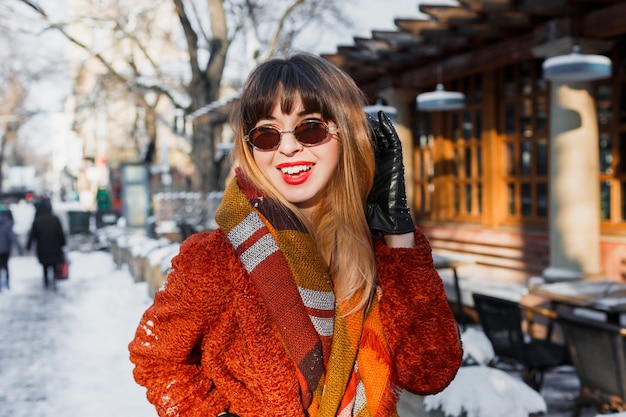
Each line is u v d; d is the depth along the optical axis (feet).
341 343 4.29
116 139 117.50
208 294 4.17
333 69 4.72
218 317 4.24
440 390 4.75
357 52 26.81
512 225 27.17
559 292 14.61
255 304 4.16
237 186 4.53
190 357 4.37
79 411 15.79
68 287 37.29
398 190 4.79
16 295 34.94
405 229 4.75
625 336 10.94
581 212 19.85
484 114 28.32
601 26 18.51
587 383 12.35
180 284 4.21
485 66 24.04
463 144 30.45
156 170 80.18
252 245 4.22
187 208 55.62
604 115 22.20
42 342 23.41
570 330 12.35
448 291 20.20
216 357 4.24
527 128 26.27
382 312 4.66
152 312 4.40
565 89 19.86
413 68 28.99
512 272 25.75
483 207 28.66
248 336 4.12
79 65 74.23
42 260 37.24
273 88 4.47
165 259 25.86
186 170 121.08
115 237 48.14
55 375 19.03
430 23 22.15
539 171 25.73
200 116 43.96
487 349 10.16
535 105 25.66
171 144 121.29
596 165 20.01
